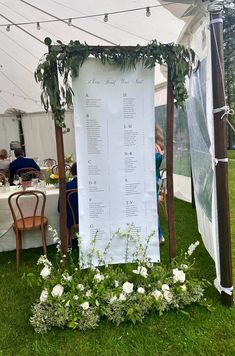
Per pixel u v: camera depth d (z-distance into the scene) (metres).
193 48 2.85
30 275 2.19
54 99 2.02
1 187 3.41
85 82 2.08
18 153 4.83
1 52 4.73
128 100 2.15
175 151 5.40
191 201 4.80
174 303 2.07
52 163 6.97
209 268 2.66
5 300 2.30
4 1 3.05
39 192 2.93
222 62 1.90
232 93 15.78
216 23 1.86
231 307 2.10
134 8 2.88
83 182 2.20
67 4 2.97
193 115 3.14
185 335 1.86
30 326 1.99
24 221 3.09
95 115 2.13
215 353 1.71
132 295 2.09
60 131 2.12
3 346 1.82
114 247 2.32
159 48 2.04
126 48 2.03
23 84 6.46
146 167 2.26
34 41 4.26
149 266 2.29
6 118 9.06
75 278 2.18
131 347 1.78
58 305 1.98
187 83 3.44
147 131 2.22
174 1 2.15
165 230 3.72
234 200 4.79
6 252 3.27
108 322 2.00
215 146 1.99
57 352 1.77
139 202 2.30
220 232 2.06
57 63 1.99
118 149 2.20
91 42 4.16
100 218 2.27
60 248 2.32
